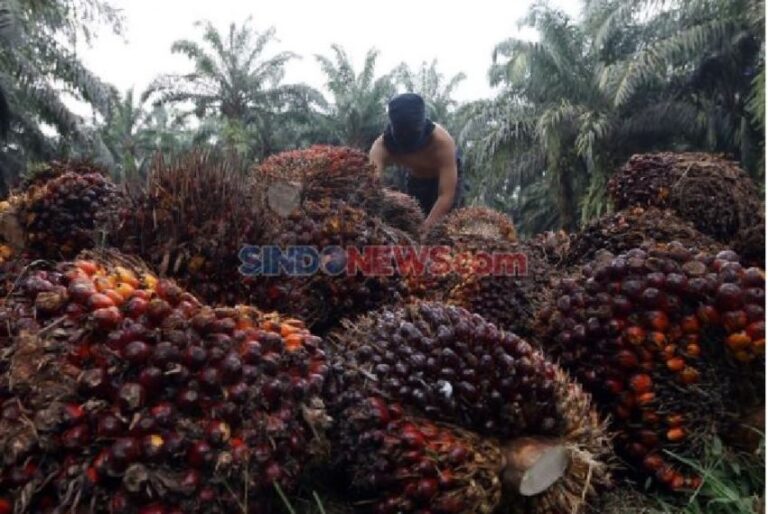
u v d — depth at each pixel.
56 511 1.00
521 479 1.23
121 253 1.47
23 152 14.36
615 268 1.56
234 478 1.07
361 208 2.47
